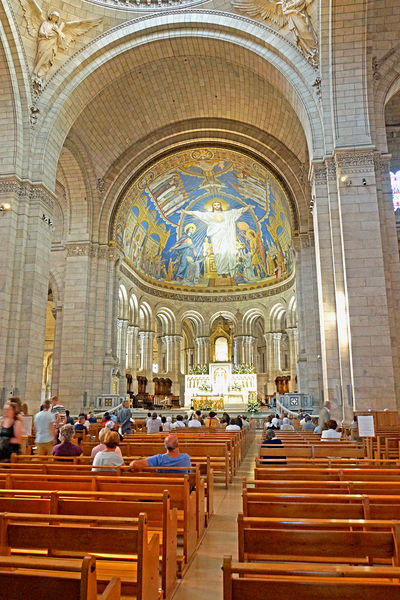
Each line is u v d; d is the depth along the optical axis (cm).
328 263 1898
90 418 2253
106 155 2995
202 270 4662
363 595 246
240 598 254
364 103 1895
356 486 554
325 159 1906
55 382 2975
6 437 892
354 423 1539
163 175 3541
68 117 2353
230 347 4612
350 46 1909
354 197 1806
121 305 3722
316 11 1991
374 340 1686
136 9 2330
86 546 356
